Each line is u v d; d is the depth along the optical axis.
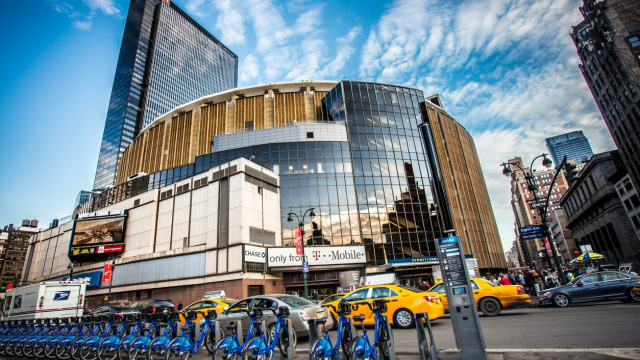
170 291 31.31
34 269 49.22
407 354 7.27
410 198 40.03
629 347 6.11
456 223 41.25
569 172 17.05
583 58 67.00
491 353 6.61
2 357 10.91
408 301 11.38
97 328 10.44
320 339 6.12
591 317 10.46
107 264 33.25
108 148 126.31
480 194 50.50
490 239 46.38
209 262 30.22
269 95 53.16
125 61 141.62
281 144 40.72
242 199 30.91
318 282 32.84
